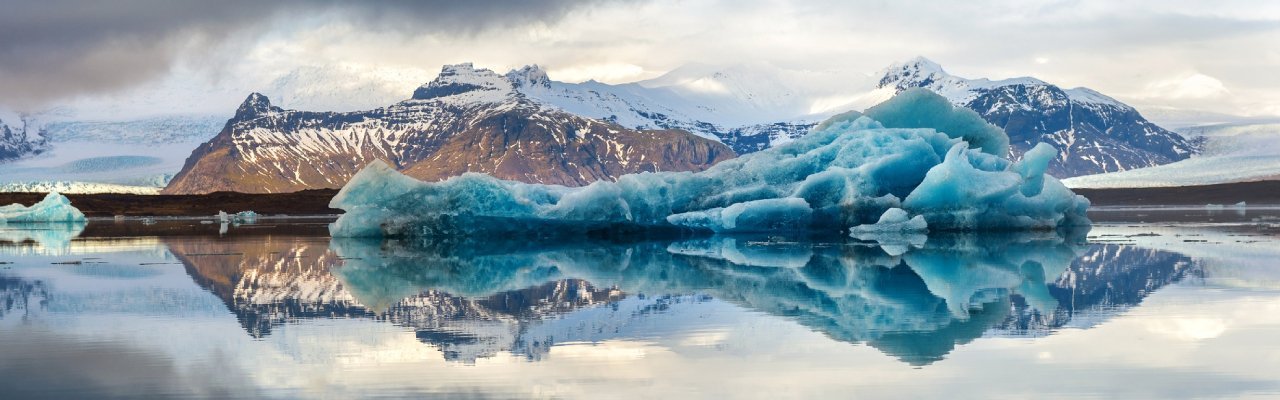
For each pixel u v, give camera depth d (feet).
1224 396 46.65
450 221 171.53
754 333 64.64
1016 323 67.26
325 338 65.31
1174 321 67.10
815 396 47.65
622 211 172.35
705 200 179.93
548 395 48.80
